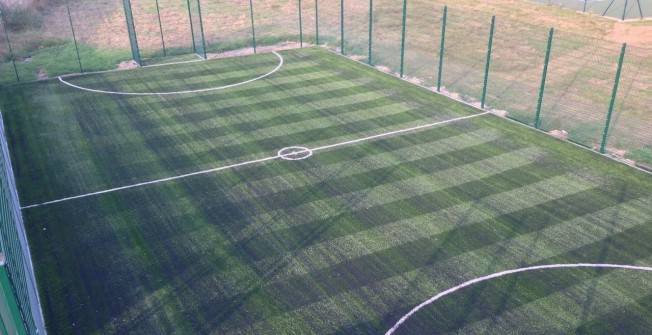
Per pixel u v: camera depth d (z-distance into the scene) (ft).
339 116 56.49
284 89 64.80
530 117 56.29
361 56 77.66
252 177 43.91
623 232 36.86
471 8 98.37
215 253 34.42
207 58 78.28
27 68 73.10
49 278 32.22
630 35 81.10
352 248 34.88
